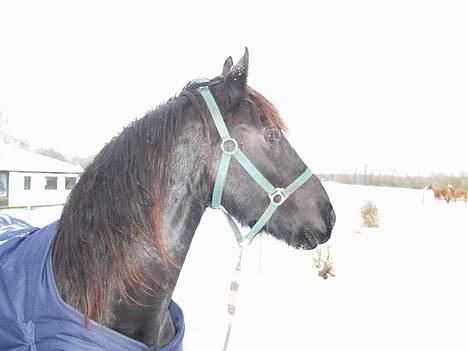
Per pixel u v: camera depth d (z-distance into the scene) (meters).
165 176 1.63
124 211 1.57
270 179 1.74
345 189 36.47
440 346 4.16
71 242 1.58
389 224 14.34
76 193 1.65
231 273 6.99
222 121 1.71
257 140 1.74
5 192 18.88
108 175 1.62
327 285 6.38
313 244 1.84
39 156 22.91
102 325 1.53
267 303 5.43
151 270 1.61
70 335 1.47
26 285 1.54
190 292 5.79
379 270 7.40
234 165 1.71
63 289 1.56
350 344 4.18
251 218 1.78
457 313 5.12
